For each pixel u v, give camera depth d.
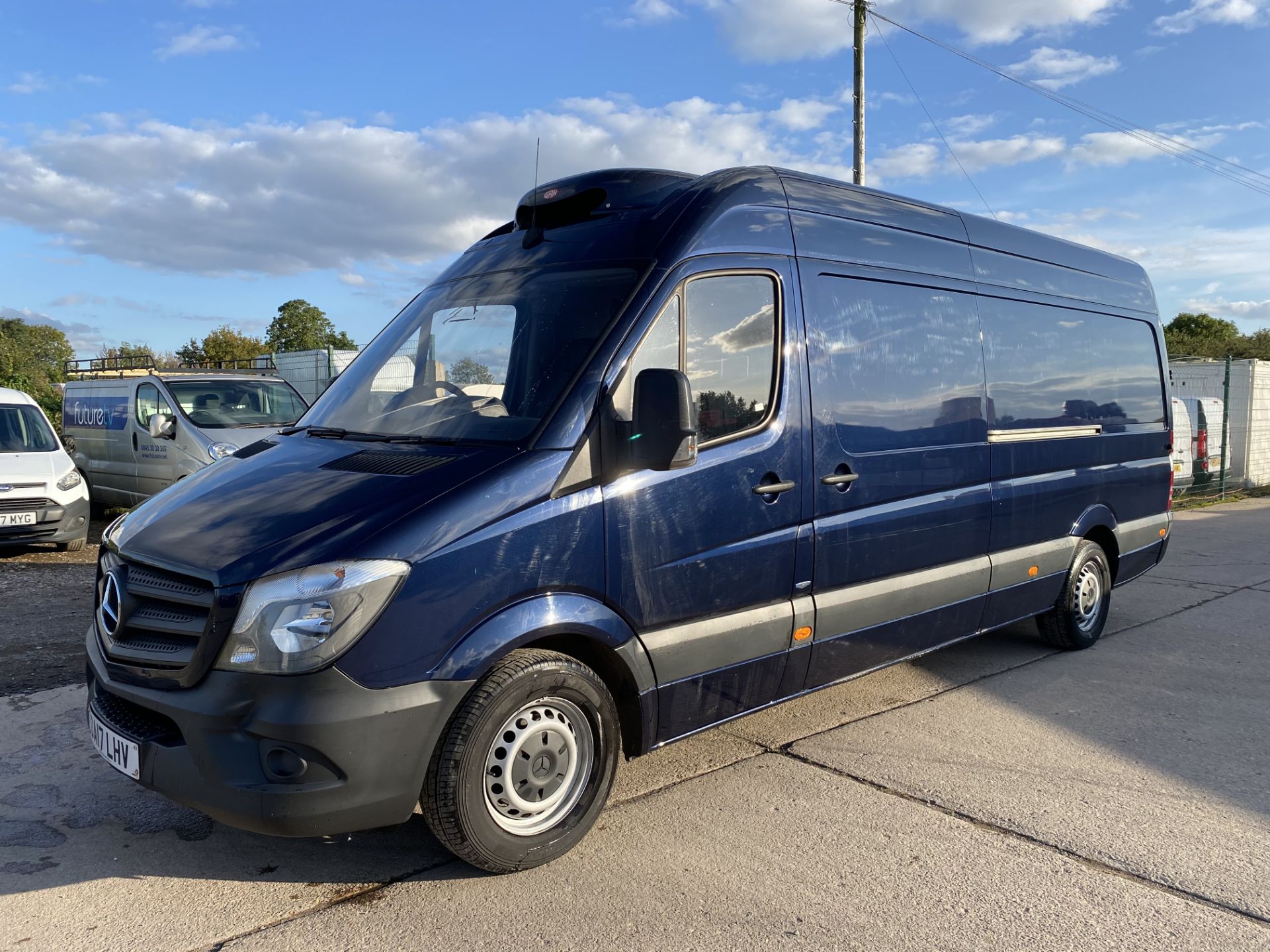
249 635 2.86
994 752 4.52
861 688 5.56
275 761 2.86
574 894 3.20
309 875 3.32
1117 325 6.58
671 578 3.61
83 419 12.64
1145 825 3.73
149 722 3.13
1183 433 15.80
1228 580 8.97
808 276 4.26
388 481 3.25
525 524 3.20
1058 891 3.23
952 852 3.51
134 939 2.93
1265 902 3.15
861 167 18.02
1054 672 5.90
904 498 4.66
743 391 3.91
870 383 4.49
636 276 3.70
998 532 5.34
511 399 3.57
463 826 3.12
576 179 4.25
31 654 5.89
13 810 3.81
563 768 3.41
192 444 10.38
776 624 4.04
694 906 3.13
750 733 4.78
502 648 3.12
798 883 3.28
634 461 3.32
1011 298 5.55
